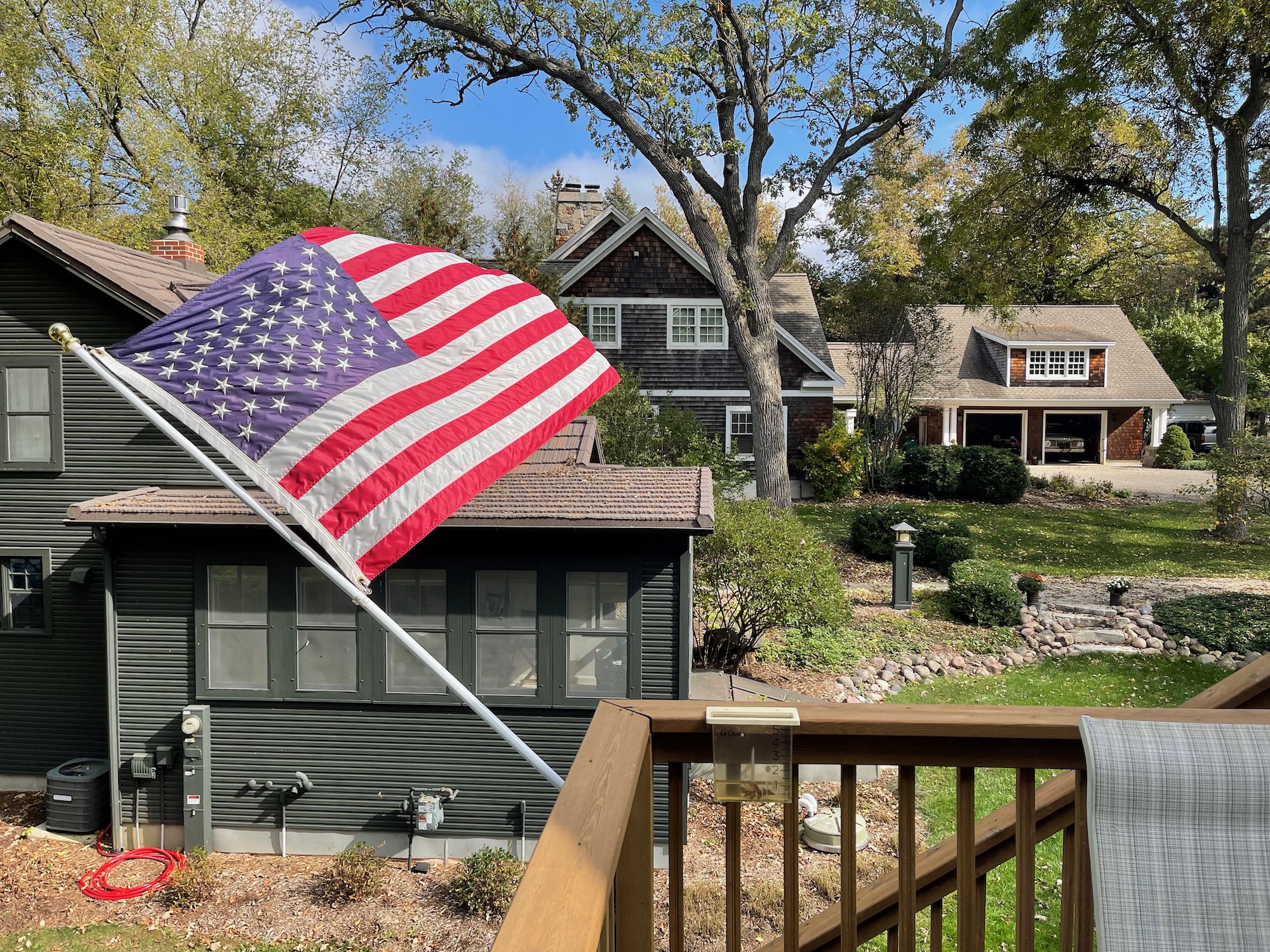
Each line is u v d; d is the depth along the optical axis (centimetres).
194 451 420
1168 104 2119
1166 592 1689
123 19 2288
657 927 783
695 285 2581
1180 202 2514
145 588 980
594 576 946
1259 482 1967
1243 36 1897
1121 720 168
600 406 1922
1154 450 3484
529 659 955
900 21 1980
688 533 911
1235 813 159
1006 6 2042
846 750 195
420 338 519
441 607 959
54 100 2222
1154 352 4147
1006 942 701
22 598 1184
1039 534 2194
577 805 149
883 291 2798
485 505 939
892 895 257
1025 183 2316
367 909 866
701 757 196
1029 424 3500
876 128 2155
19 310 1152
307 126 2936
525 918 115
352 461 420
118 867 957
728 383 2592
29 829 1037
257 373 436
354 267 547
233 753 977
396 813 964
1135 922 156
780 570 1242
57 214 2200
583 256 2897
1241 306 2116
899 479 2777
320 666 967
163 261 1394
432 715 961
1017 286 2506
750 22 1983
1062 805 232
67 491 1160
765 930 778
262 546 959
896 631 1510
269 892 896
